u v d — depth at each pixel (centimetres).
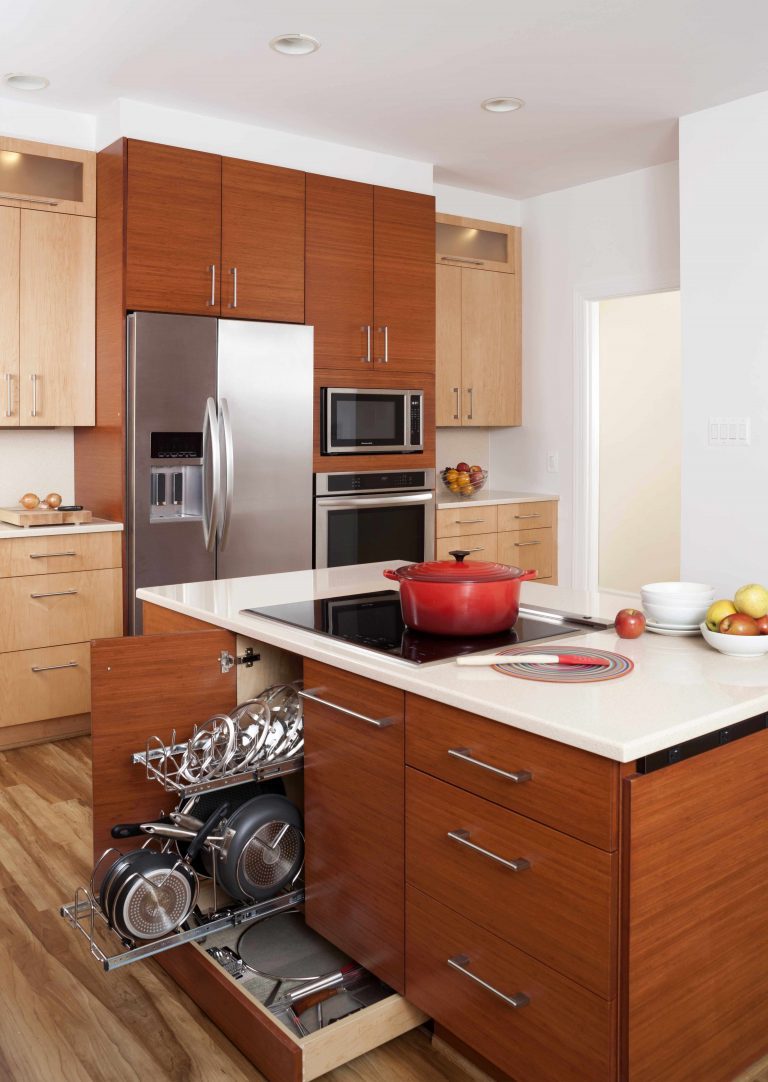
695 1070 158
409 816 181
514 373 573
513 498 538
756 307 394
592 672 175
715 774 154
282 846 211
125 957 191
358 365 462
